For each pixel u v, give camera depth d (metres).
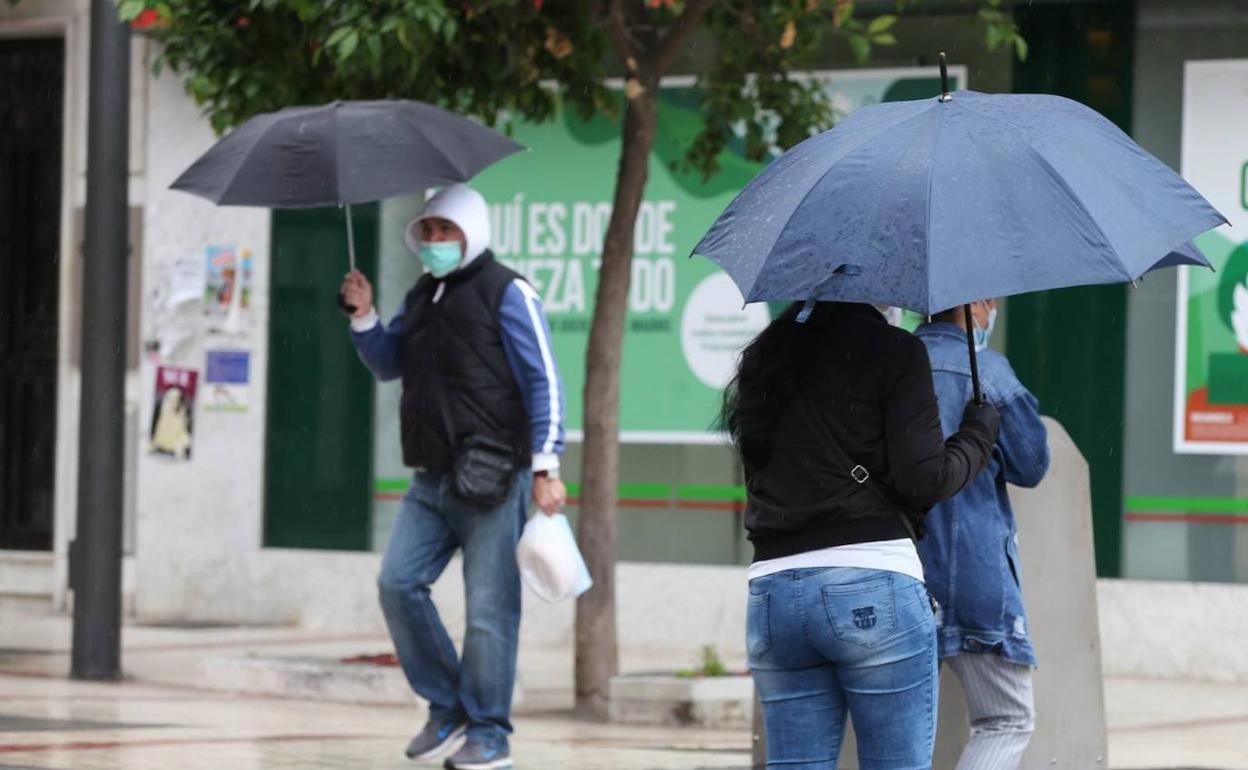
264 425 37.72
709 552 34.59
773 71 28.33
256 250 37.78
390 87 24.91
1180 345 32.09
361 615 36.84
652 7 28.67
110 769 18.58
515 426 18.69
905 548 11.66
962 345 14.12
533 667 32.41
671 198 34.69
